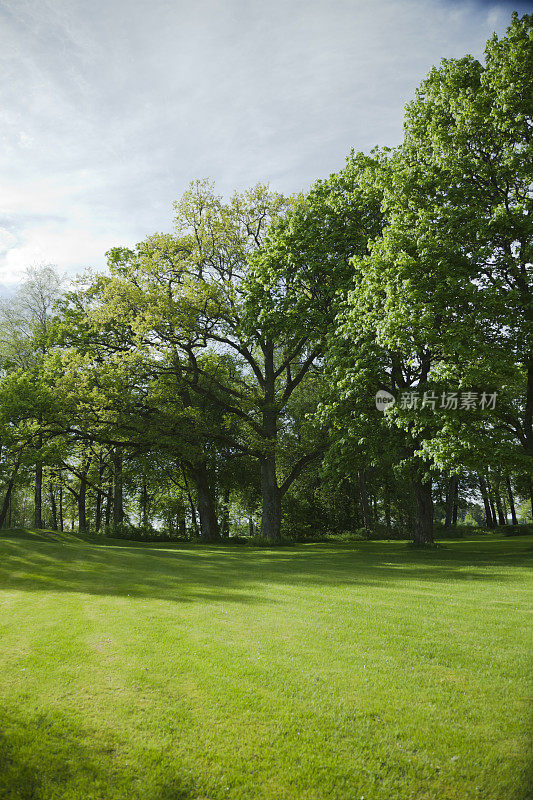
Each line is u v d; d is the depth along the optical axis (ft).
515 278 61.67
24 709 18.80
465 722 18.10
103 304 97.40
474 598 38.50
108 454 139.03
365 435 70.33
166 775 15.28
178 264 98.68
